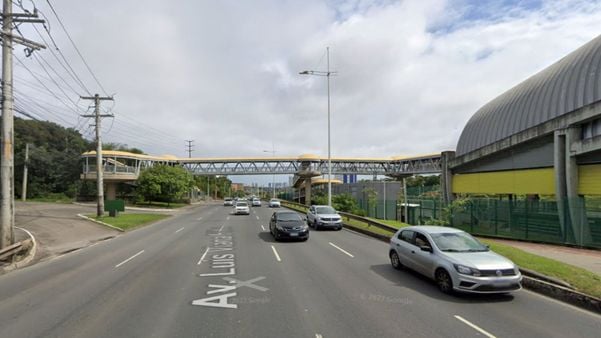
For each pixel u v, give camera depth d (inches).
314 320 255.4
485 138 1304.1
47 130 3154.5
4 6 574.6
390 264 460.8
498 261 326.3
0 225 561.0
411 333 233.9
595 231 586.2
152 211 1822.1
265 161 3499.0
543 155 818.2
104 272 420.8
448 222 904.9
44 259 532.1
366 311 276.4
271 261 477.7
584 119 677.9
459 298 315.9
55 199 2549.2
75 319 259.4
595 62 850.8
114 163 2433.6
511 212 737.0
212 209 2139.5
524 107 1096.2
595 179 673.6
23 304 298.5
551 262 433.1
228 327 241.6
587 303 300.2
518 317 270.8
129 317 262.2
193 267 439.8
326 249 585.0
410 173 3412.9
